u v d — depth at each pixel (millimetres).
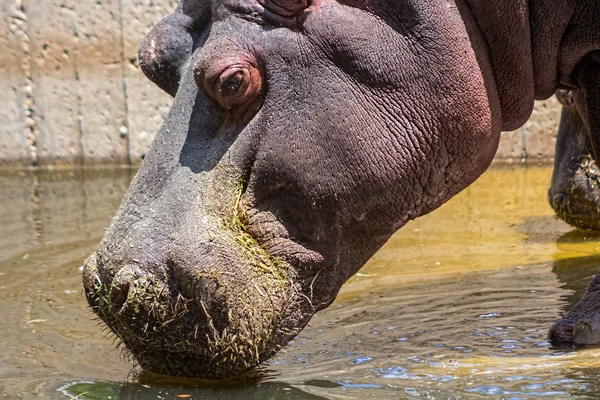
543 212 28266
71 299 19031
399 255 23500
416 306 18406
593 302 15883
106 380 14156
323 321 17656
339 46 12828
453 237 25391
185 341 12547
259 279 12656
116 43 37969
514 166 37406
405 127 13195
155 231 12359
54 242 24188
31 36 37594
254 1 12805
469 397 12766
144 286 12195
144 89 38188
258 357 12914
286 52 12703
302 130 12703
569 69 15680
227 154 12719
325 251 13156
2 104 37625
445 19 13359
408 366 14516
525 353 14945
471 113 13680
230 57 12508
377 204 13266
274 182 12750
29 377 14422
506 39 14312
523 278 20328
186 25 13422
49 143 38000
